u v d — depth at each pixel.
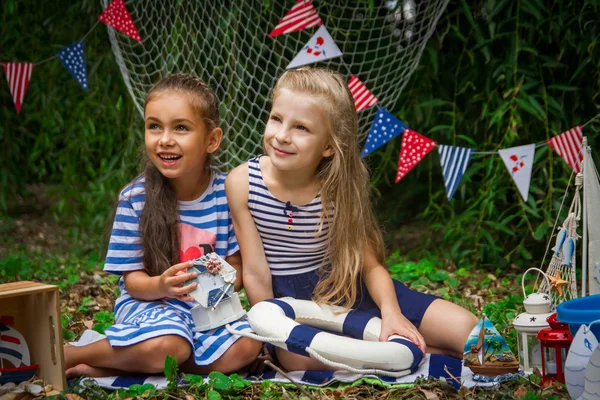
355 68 5.09
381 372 2.41
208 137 2.78
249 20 4.55
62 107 6.12
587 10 4.49
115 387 2.42
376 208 5.93
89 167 5.93
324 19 5.06
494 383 2.37
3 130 6.30
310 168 2.70
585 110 4.67
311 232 2.75
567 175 4.65
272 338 2.44
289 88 2.62
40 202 7.78
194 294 2.57
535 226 4.89
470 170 4.82
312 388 2.40
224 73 4.53
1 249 5.66
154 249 2.68
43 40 6.07
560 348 2.33
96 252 5.43
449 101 5.13
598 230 2.65
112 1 4.07
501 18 4.75
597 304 2.29
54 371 2.34
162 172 2.69
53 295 2.31
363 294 2.82
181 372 2.55
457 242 4.89
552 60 4.56
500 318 3.23
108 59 5.66
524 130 4.77
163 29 4.70
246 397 2.35
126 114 5.77
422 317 2.69
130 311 2.66
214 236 2.78
